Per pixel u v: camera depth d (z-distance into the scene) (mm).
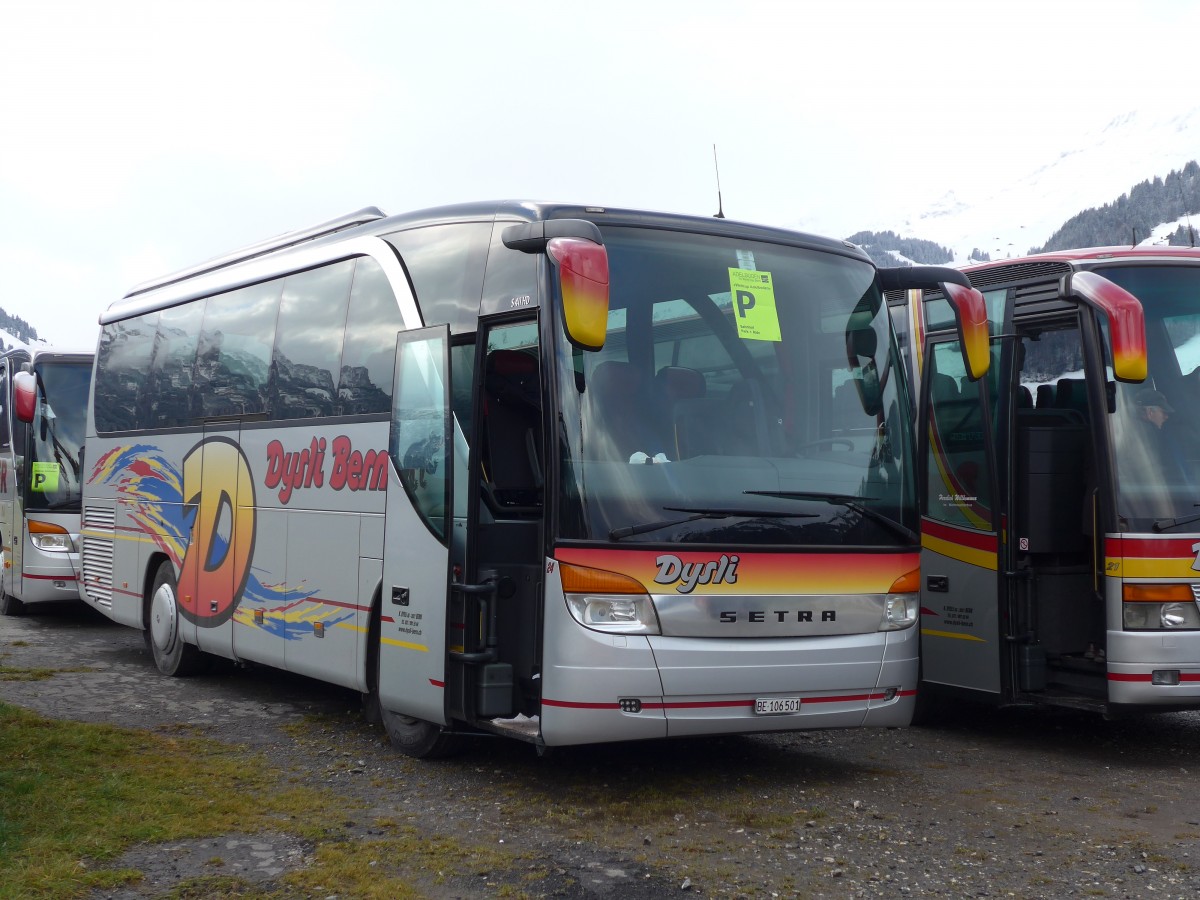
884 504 7789
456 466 7785
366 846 6176
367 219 9805
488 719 7406
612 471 7027
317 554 9328
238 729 9273
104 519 13508
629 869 5895
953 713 10758
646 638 6934
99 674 11898
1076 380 9656
